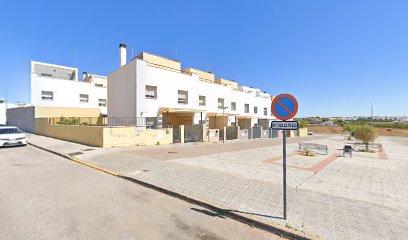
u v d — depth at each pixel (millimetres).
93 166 7938
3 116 36125
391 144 22484
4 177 6406
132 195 5035
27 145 14086
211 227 3562
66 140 15516
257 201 4539
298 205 4340
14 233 3248
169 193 5148
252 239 3227
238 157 10141
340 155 12016
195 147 14297
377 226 3523
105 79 31969
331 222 3633
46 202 4469
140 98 17219
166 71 19562
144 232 3342
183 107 21250
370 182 6180
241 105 30453
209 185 5609
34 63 29922
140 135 14016
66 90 25766
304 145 14117
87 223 3592
